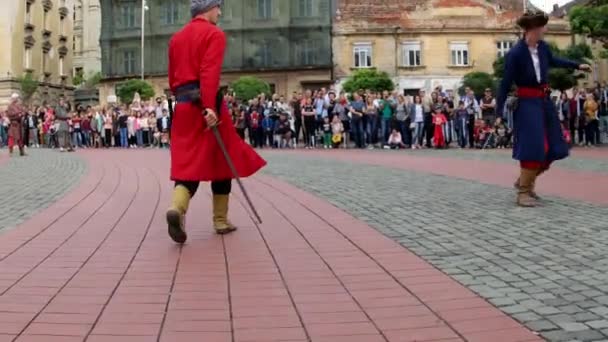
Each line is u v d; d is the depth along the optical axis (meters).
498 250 5.28
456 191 9.03
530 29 7.46
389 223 6.55
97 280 4.54
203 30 5.74
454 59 48.38
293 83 50.56
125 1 55.12
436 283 4.37
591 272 4.56
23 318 3.76
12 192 9.27
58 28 60.91
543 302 3.91
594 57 37.84
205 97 5.55
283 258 5.15
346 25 49.25
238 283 4.46
